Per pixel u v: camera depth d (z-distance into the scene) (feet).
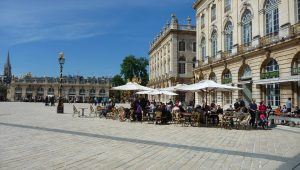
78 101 308.60
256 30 79.82
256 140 36.50
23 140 33.30
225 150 29.14
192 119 55.88
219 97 103.65
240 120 51.96
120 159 24.41
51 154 25.96
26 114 80.23
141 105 67.62
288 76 63.72
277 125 56.95
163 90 81.10
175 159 24.68
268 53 72.59
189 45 172.04
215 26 108.68
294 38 61.82
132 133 41.52
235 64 90.84
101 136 37.68
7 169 20.77
